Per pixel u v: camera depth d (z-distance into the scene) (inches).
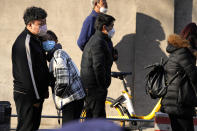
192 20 492.1
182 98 272.1
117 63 481.1
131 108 452.1
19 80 259.1
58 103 282.7
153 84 294.0
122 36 479.8
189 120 280.5
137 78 478.9
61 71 274.7
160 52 477.4
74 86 283.1
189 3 491.5
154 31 477.4
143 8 476.1
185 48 276.7
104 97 329.7
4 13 490.3
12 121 488.7
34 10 261.7
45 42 277.6
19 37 263.3
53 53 280.2
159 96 286.5
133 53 479.5
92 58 325.1
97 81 321.4
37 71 258.1
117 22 479.2
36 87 258.4
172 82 277.9
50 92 486.6
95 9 431.8
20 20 489.4
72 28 485.7
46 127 474.6
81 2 483.5
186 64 270.2
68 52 486.9
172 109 276.8
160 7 476.1
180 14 493.7
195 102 273.7
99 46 322.3
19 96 260.7
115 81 483.8
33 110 262.7
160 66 293.1
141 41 478.6
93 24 427.2
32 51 256.4
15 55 259.3
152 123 478.6
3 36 490.9
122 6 477.7
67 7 485.7
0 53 491.5
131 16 477.7
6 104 297.6
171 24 476.1
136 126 469.7
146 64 479.2
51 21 487.8
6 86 491.8
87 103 332.8
